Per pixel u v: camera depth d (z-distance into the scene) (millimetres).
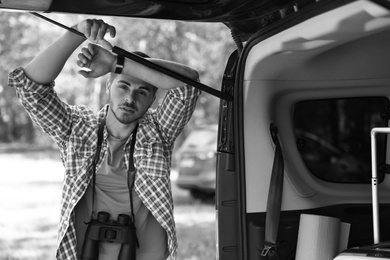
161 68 3627
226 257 3742
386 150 4043
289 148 3934
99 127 3891
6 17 24641
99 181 3844
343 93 3934
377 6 2932
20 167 24547
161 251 3930
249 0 3582
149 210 3867
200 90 3969
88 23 3613
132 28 19688
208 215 12508
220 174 3754
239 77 3645
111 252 3824
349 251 3203
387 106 3994
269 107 3717
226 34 20391
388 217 3980
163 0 3658
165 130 3986
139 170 3850
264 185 3682
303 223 3584
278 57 3539
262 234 3672
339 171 4020
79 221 3857
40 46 24828
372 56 3793
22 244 10922
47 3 3529
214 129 13586
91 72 3783
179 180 13453
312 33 3258
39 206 14914
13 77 3686
